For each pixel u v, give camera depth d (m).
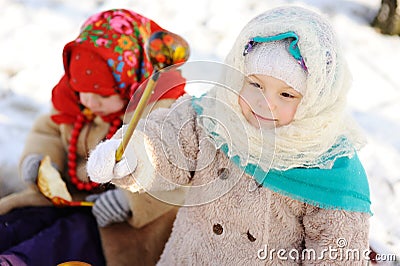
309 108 1.13
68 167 1.78
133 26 1.65
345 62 1.17
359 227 1.19
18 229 1.61
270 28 1.11
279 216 1.22
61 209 1.69
